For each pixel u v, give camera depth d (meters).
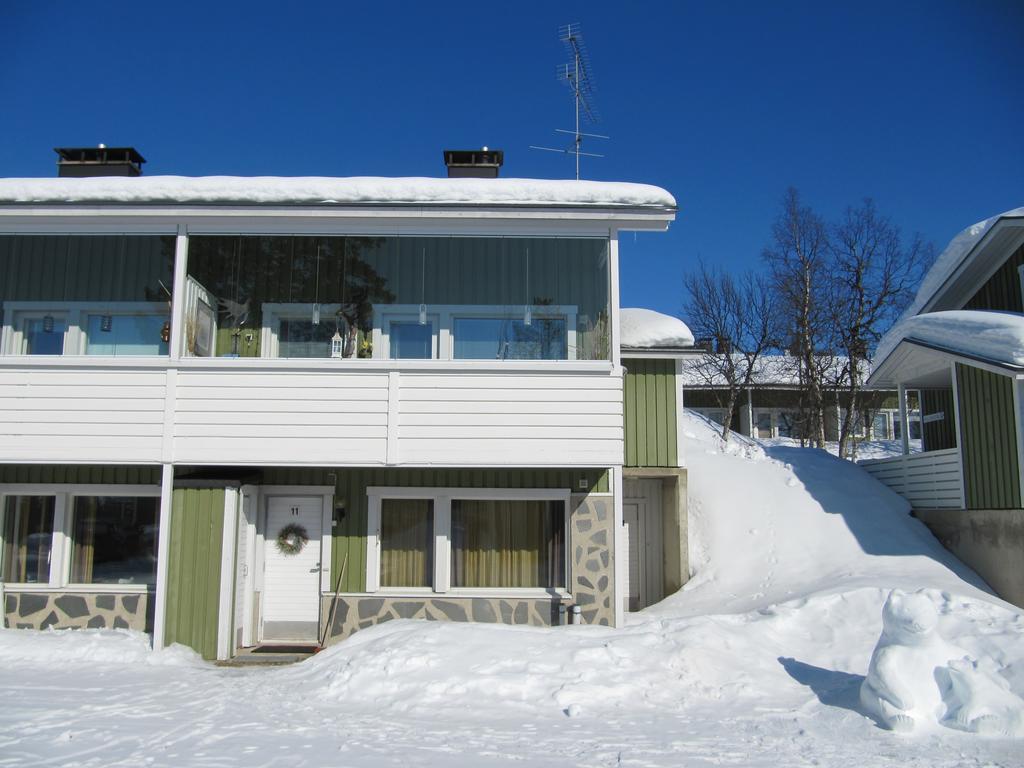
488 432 10.48
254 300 11.02
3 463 10.45
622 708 7.89
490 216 10.70
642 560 15.16
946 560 13.59
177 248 10.81
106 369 10.57
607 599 11.23
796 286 28.50
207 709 7.79
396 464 10.41
